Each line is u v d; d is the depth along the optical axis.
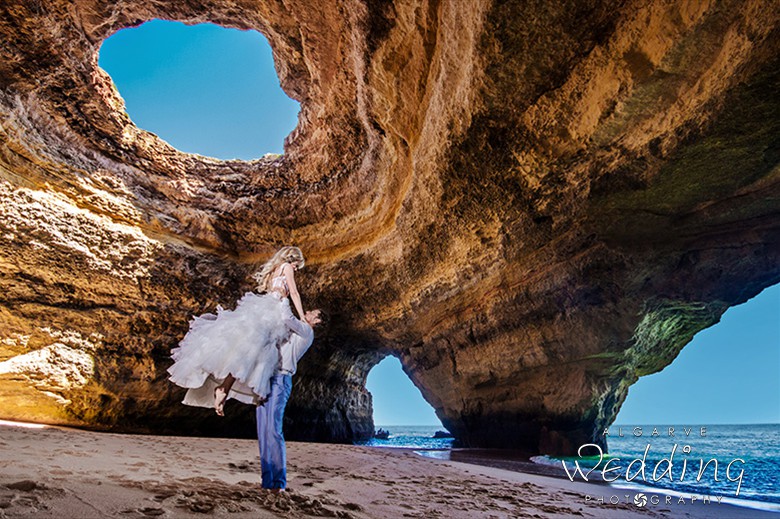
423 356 15.24
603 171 8.01
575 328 10.54
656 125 6.91
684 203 8.47
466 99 7.96
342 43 9.98
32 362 10.34
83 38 10.71
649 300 9.85
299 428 16.09
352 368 18.77
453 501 3.92
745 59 5.49
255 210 13.95
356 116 11.37
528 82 7.32
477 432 14.13
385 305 14.24
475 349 12.89
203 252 13.59
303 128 12.93
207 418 12.92
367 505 3.29
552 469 8.53
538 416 12.00
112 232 11.80
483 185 9.38
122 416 11.59
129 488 2.51
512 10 6.39
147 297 12.14
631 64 6.44
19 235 10.36
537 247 10.22
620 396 12.27
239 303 3.09
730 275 9.34
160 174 13.30
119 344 11.61
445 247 11.41
